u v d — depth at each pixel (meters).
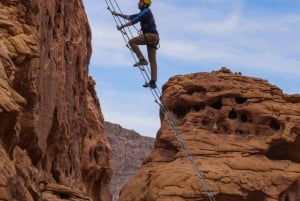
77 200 34.12
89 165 69.25
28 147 29.56
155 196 67.12
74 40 44.84
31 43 23.53
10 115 19.70
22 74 24.61
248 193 68.00
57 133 37.12
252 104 74.44
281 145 73.44
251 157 71.25
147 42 18.31
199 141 72.12
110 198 75.19
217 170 68.25
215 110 74.75
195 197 66.06
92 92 77.50
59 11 38.94
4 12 23.92
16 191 18.39
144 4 18.38
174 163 70.69
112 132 162.25
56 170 37.84
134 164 153.88
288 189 70.50
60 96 37.44
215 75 76.62
